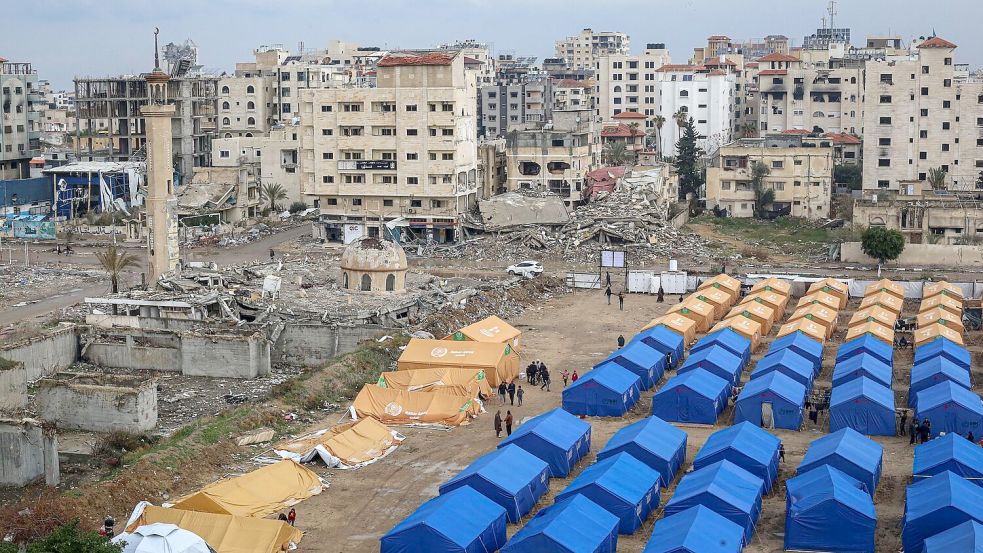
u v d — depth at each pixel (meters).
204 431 78.56
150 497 68.88
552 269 152.12
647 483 67.19
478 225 171.75
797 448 79.50
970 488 63.78
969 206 168.88
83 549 53.12
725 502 62.62
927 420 79.75
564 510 61.03
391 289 123.94
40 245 172.88
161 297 115.44
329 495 70.25
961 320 116.69
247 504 66.06
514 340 104.56
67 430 82.56
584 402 88.31
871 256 155.38
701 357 95.50
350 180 174.00
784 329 109.69
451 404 86.38
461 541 58.88
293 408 87.88
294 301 118.25
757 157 199.38
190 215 182.75
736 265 153.88
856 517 60.62
